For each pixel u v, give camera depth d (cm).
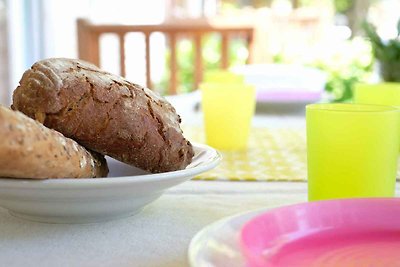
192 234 65
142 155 69
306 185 84
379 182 72
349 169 72
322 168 73
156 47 240
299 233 58
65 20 297
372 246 57
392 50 161
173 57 213
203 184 83
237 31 213
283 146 109
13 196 63
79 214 65
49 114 66
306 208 60
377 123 71
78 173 63
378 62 167
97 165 67
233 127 106
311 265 54
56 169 61
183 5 353
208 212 72
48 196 62
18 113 59
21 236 63
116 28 208
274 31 240
